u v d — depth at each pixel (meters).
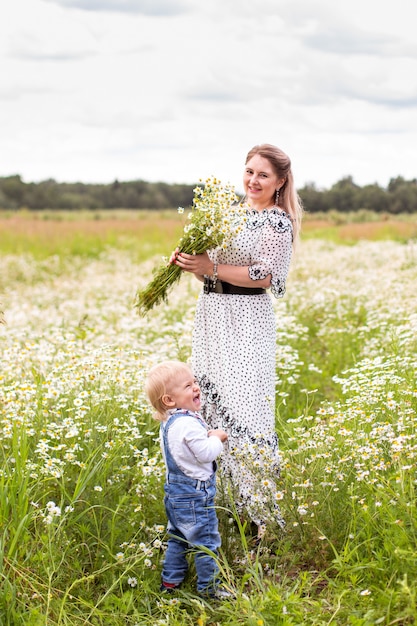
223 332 4.02
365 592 2.99
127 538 3.64
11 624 3.05
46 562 3.34
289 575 3.49
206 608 3.27
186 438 3.40
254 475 3.70
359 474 3.54
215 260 4.02
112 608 3.20
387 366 5.04
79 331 7.70
